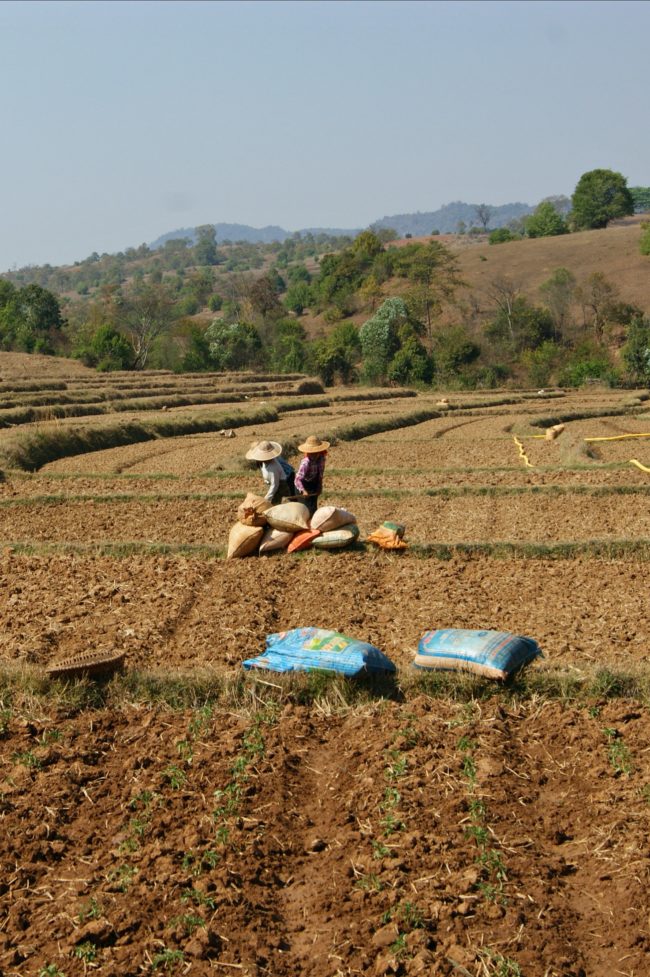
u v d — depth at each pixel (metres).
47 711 7.93
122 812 6.44
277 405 41.91
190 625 10.09
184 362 76.56
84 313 112.81
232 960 4.99
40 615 10.53
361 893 5.46
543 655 8.80
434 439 29.50
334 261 115.00
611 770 6.84
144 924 5.27
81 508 17.50
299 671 8.39
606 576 11.87
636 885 5.52
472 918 5.25
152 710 7.96
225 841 6.01
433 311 87.25
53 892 5.64
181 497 18.00
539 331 79.31
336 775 6.88
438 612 10.35
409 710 7.77
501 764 6.90
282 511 12.83
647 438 29.00
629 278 94.00
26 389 48.53
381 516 16.09
